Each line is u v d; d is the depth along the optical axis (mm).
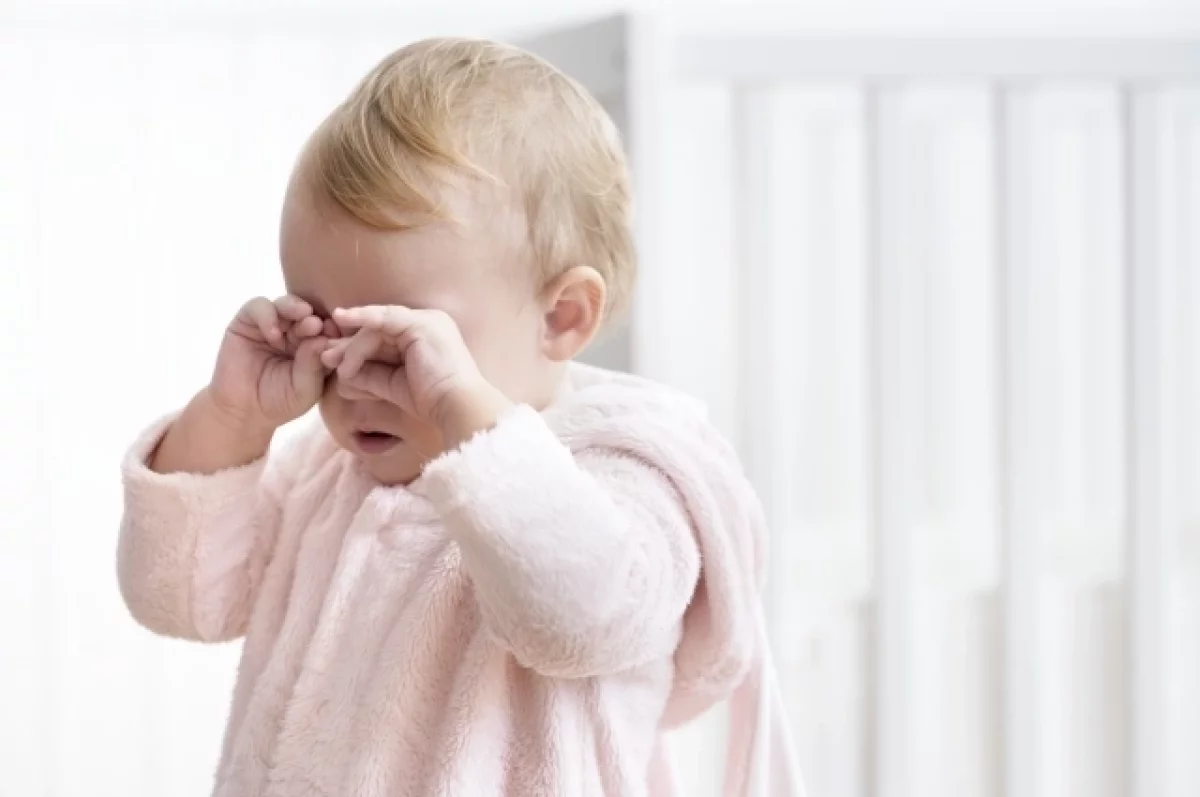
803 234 1735
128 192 1570
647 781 971
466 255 871
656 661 899
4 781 1562
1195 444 1739
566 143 938
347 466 972
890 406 1464
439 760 827
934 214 1733
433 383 817
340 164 866
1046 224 1720
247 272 1591
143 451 968
